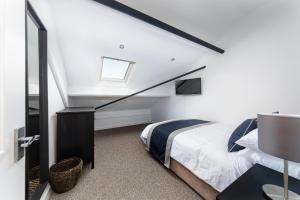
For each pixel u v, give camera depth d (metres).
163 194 1.69
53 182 1.62
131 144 3.29
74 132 2.08
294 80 2.06
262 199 0.88
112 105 4.39
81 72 2.98
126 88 3.84
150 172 2.15
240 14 2.51
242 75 2.71
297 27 2.03
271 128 0.80
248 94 2.62
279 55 2.21
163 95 4.46
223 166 1.39
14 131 0.69
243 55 2.68
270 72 2.32
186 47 3.09
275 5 2.23
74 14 1.88
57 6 1.73
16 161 0.71
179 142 2.00
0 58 0.59
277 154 0.77
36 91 1.60
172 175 2.08
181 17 2.25
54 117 2.01
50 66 1.88
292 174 1.15
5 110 0.61
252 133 1.45
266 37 2.35
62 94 2.46
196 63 3.69
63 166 1.93
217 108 3.20
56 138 2.04
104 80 3.50
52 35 1.87
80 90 3.27
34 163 1.60
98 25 2.13
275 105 2.27
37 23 1.51
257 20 2.45
